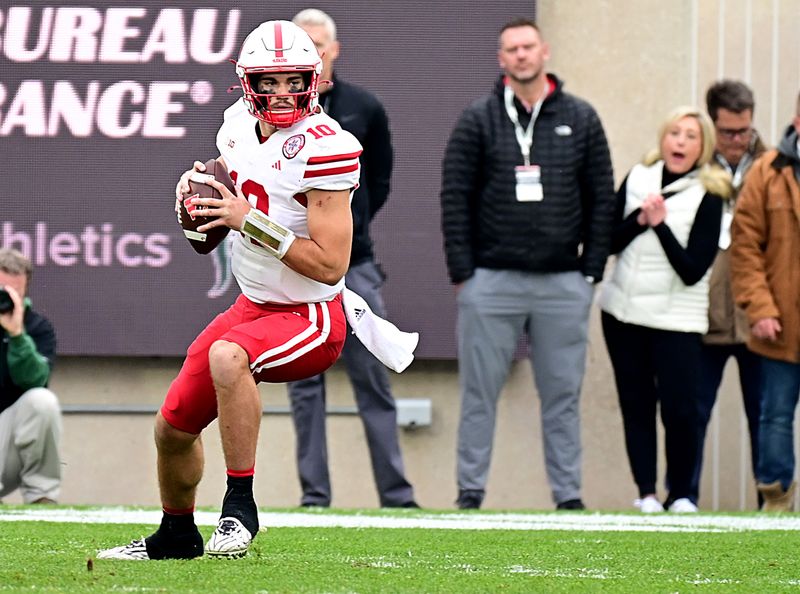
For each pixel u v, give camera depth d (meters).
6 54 29.95
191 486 13.45
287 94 12.78
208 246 13.42
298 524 19.45
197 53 29.89
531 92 24.39
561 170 24.42
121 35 29.91
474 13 29.58
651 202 24.66
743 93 26.80
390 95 29.62
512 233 24.39
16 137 29.98
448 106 29.61
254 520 12.98
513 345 24.77
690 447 25.16
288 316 13.12
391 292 29.73
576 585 13.09
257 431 12.84
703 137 24.97
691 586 13.32
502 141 24.39
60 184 29.98
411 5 29.59
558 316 24.62
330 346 13.29
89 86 29.98
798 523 21.05
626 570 14.71
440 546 16.69
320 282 12.99
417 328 29.81
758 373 27.09
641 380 25.44
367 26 29.59
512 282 24.50
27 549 15.12
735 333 26.81
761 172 24.58
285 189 12.95
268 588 12.00
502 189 24.36
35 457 24.91
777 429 24.33
